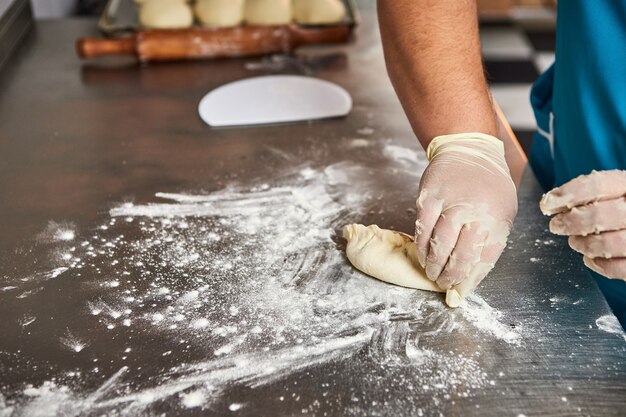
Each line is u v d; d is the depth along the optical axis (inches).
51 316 31.3
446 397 27.1
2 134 46.4
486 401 26.9
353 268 34.2
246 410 26.5
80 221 37.8
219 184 41.3
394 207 38.9
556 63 39.6
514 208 32.4
